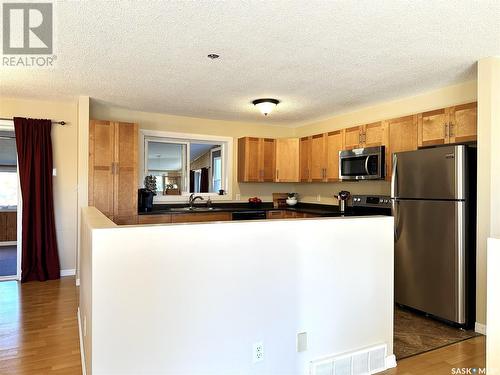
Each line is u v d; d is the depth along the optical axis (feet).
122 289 5.48
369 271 7.85
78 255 14.17
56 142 15.39
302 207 20.01
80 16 7.41
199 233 6.04
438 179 10.59
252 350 6.53
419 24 7.68
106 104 15.60
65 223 15.67
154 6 6.98
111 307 5.41
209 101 14.82
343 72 10.94
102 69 10.75
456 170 10.12
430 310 10.82
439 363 8.18
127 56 9.64
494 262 5.04
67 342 9.08
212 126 19.04
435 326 10.43
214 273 6.16
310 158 18.45
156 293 5.71
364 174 14.67
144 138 17.53
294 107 15.71
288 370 6.89
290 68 10.58
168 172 18.72
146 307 5.65
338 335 7.45
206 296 6.10
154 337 5.71
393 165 12.01
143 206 16.44
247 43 8.74
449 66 10.34
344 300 7.52
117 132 15.03
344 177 15.76
